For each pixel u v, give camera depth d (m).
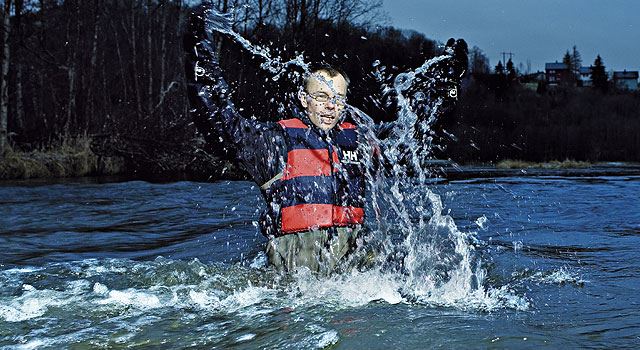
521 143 29.77
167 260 3.37
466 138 23.72
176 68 25.86
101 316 2.27
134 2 26.41
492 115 36.62
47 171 16.31
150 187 9.37
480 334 1.89
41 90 26.11
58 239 4.49
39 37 23.59
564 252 3.46
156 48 26.94
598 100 46.28
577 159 30.66
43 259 3.72
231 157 3.02
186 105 22.17
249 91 7.81
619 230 4.39
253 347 1.85
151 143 18.23
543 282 2.71
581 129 33.28
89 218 5.60
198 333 2.03
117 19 27.25
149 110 21.83
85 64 25.98
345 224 3.03
